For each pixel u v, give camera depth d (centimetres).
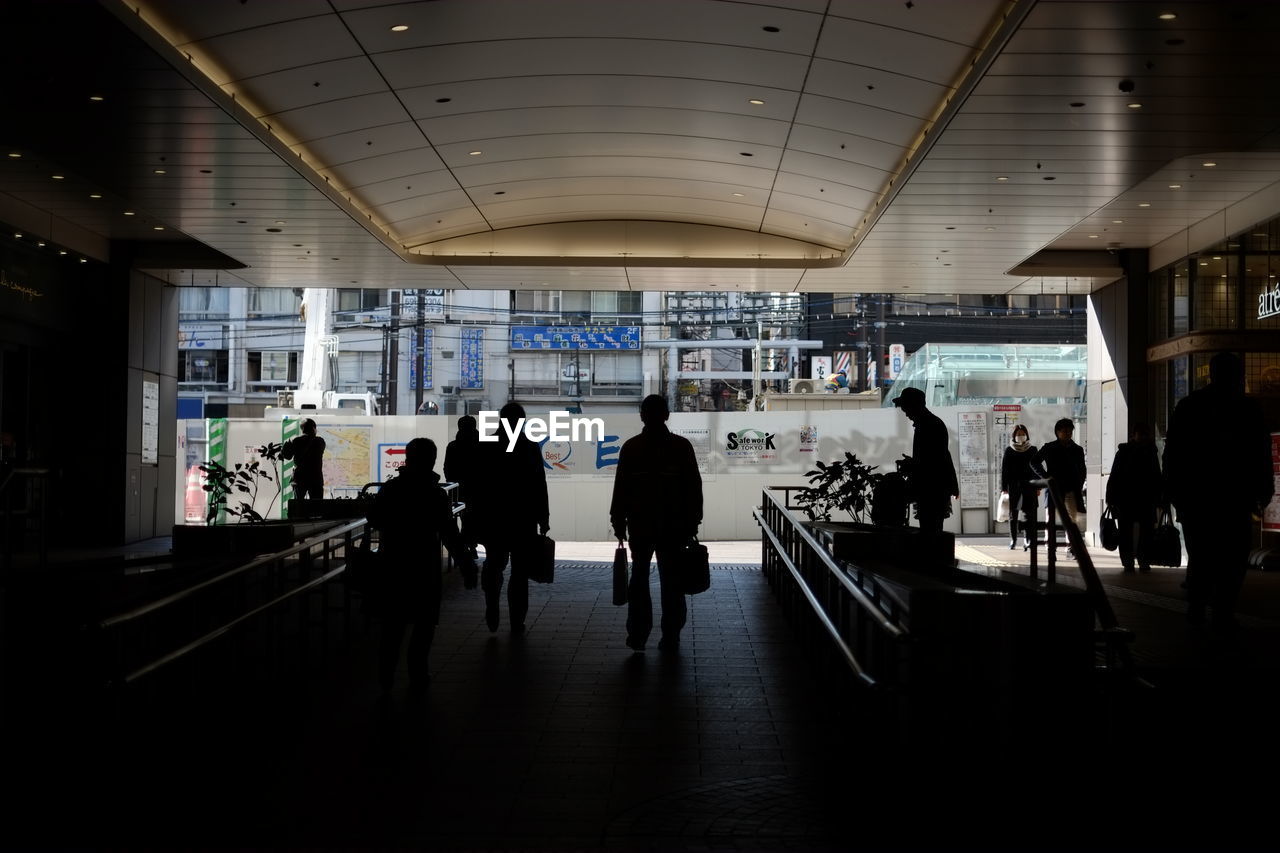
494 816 495
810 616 817
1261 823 478
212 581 614
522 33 1125
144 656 634
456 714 686
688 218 1897
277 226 1658
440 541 764
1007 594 505
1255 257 1580
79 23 923
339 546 959
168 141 1241
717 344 4875
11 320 1766
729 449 2172
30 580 728
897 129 1339
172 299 2148
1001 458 2216
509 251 1930
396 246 1833
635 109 1372
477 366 4947
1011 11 920
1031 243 1722
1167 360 1769
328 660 862
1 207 1623
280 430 2241
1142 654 706
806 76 1220
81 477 1931
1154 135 1188
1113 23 902
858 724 612
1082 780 499
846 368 4856
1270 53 959
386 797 523
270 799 520
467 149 1500
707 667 827
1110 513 1373
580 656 870
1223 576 796
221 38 1083
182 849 452
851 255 1825
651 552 883
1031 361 3000
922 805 500
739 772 565
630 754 598
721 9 1066
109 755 546
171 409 2155
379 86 1245
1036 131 1178
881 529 816
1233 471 796
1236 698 634
